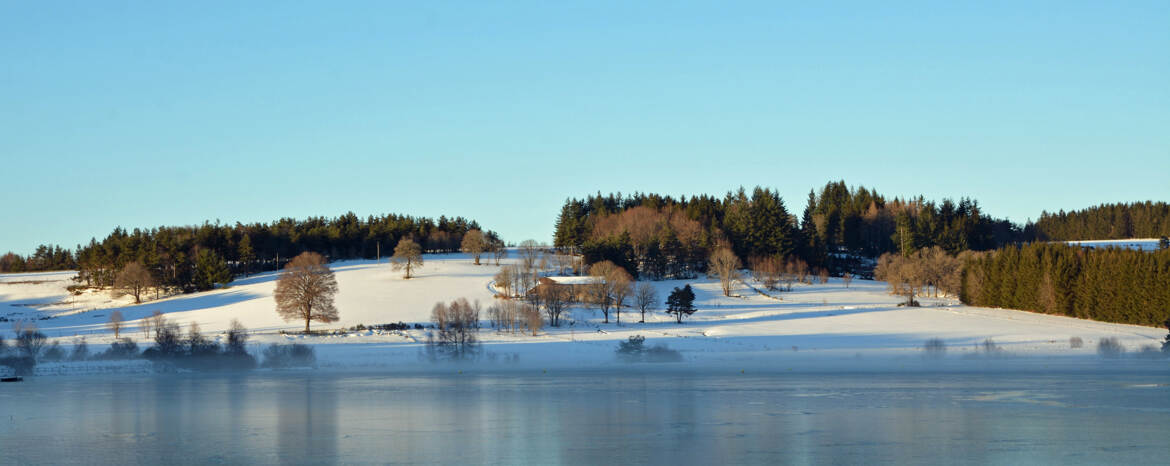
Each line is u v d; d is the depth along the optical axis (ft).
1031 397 241.14
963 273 626.64
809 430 193.57
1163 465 157.99
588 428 199.93
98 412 231.30
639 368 339.77
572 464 162.61
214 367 358.84
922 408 223.71
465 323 411.34
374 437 191.62
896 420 205.57
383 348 414.21
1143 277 455.63
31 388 289.12
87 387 291.99
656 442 181.98
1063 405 225.97
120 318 527.40
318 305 497.87
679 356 376.27
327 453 174.91
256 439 190.70
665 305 591.78
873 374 307.58
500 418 215.72
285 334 466.70
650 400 244.63
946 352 376.07
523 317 474.08
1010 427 194.70
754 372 320.29
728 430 194.90
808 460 163.84
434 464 163.84
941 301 631.15
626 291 547.49
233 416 223.10
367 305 597.11
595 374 320.50
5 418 221.66
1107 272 481.46
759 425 200.85
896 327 465.47
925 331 447.83
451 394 264.31
